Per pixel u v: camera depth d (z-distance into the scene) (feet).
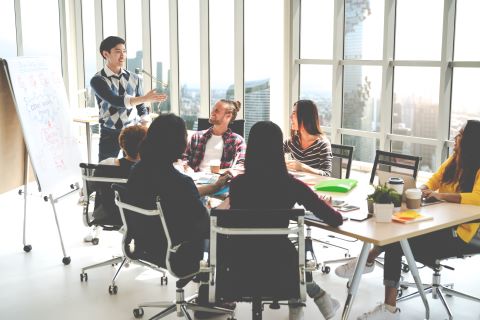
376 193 10.65
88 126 22.68
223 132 15.62
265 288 9.49
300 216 9.23
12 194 21.67
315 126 15.16
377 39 20.30
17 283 13.82
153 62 27.55
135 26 27.89
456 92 18.35
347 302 11.00
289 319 11.16
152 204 10.55
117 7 28.22
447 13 17.83
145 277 14.21
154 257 11.10
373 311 11.10
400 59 19.70
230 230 9.21
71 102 30.76
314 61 22.18
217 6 24.36
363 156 21.47
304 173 14.51
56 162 15.87
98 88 17.29
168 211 10.37
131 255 11.53
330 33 21.68
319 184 13.20
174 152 10.53
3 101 14.87
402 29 19.51
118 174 12.73
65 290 13.44
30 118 15.14
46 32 29.99
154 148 10.52
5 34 29.25
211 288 9.45
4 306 12.60
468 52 17.90
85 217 13.37
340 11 20.94
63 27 29.99
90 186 13.25
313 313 12.19
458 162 12.23
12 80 14.70
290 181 9.80
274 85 23.22
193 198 10.51
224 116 15.43
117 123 17.71
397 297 12.57
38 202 20.63
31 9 29.55
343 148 15.28
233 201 9.77
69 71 30.37
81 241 16.71
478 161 12.00
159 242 10.88
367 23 20.48
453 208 11.41
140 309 12.07
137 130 12.70
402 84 19.77
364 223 10.45
